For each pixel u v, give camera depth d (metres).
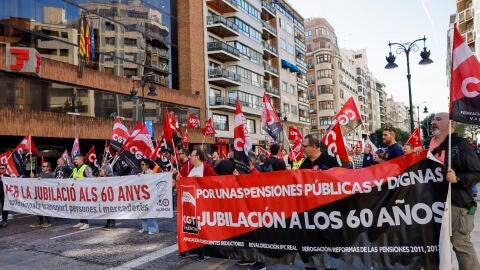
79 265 5.72
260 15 44.78
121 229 8.55
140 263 5.69
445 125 3.91
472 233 6.62
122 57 27.64
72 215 8.62
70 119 21.73
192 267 5.43
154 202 7.70
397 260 3.97
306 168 4.90
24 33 20.62
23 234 8.48
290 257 4.52
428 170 3.91
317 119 71.06
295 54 54.75
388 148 5.91
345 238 4.21
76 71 22.88
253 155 6.96
